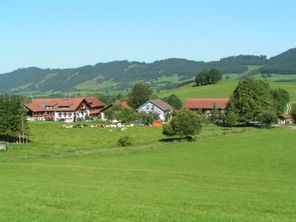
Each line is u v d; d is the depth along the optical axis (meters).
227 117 158.38
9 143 109.31
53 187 47.53
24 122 117.94
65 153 95.44
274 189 54.34
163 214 32.97
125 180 58.84
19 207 34.59
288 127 153.25
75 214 32.19
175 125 115.38
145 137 126.50
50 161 83.31
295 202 43.78
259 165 84.00
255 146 105.69
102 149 101.88
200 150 101.19
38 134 131.88
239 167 82.06
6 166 70.56
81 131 141.88
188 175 65.12
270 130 139.50
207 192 49.09
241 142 112.06
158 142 113.75
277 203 42.41
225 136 123.31
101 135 132.50
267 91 169.75
